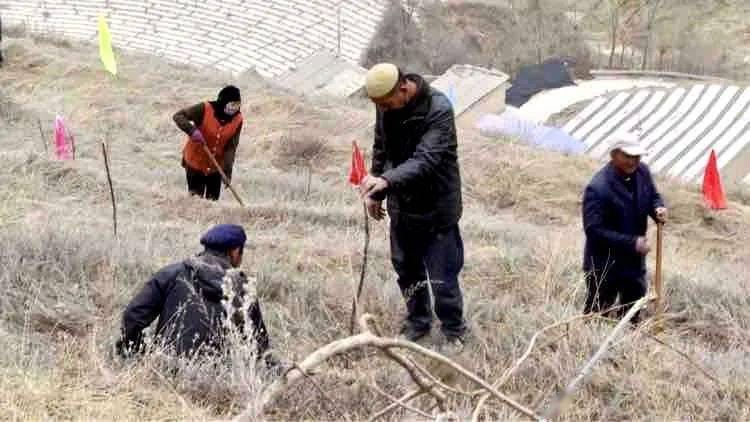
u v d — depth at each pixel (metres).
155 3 53.62
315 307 7.15
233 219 10.43
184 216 10.40
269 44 50.31
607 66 53.03
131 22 52.25
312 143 17.58
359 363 6.09
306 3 53.50
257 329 5.66
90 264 7.36
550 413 4.77
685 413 5.75
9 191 10.05
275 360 5.68
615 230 7.37
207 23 52.09
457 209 6.46
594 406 5.77
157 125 18.25
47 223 8.25
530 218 16.22
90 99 19.12
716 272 9.65
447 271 6.52
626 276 7.43
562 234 10.60
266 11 52.91
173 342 5.54
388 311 7.25
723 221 16.30
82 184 11.01
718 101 41.88
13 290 6.52
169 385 5.23
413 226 6.47
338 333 6.73
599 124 40.44
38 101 18.31
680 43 53.31
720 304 8.17
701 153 37.22
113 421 4.79
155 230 9.05
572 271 8.66
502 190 16.95
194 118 10.73
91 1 53.72
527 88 43.59
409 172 5.90
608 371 6.17
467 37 53.47
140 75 21.78
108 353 5.72
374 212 6.35
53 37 26.91
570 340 6.50
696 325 7.84
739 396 6.03
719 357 6.64
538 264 8.70
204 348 5.52
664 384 6.05
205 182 11.26
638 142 7.13
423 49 51.00
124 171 13.53
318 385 5.22
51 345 5.79
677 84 44.72
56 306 6.41
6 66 20.75
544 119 40.44
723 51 53.81
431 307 7.11
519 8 55.94
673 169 35.97
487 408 5.54
